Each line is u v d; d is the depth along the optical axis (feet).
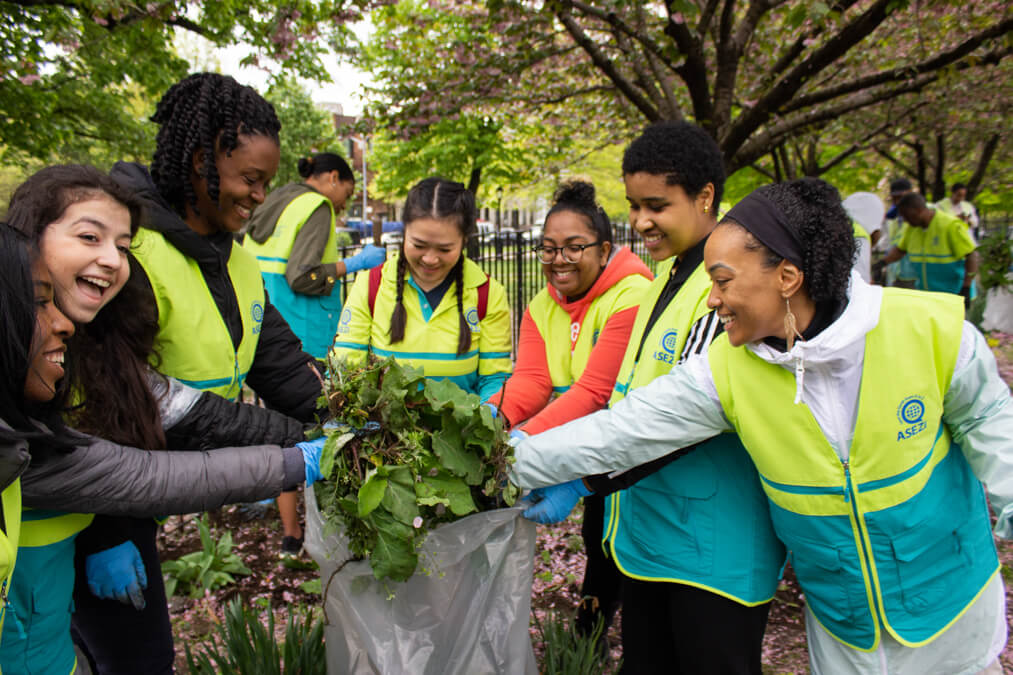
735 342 4.75
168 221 5.75
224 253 6.50
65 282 4.24
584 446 5.51
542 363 8.11
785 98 14.12
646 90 16.93
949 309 4.71
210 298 6.19
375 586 5.39
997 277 24.18
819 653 5.55
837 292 4.42
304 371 7.14
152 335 5.48
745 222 4.42
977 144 33.37
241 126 5.74
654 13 18.31
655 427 5.35
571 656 7.11
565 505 5.93
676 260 6.32
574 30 14.85
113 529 5.45
